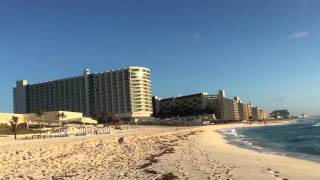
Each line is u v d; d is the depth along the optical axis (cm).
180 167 2533
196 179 1978
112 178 2055
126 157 3472
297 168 2673
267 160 3222
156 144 5838
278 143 6328
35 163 2939
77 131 9700
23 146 3812
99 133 9406
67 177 2139
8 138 7981
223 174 2172
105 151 4128
